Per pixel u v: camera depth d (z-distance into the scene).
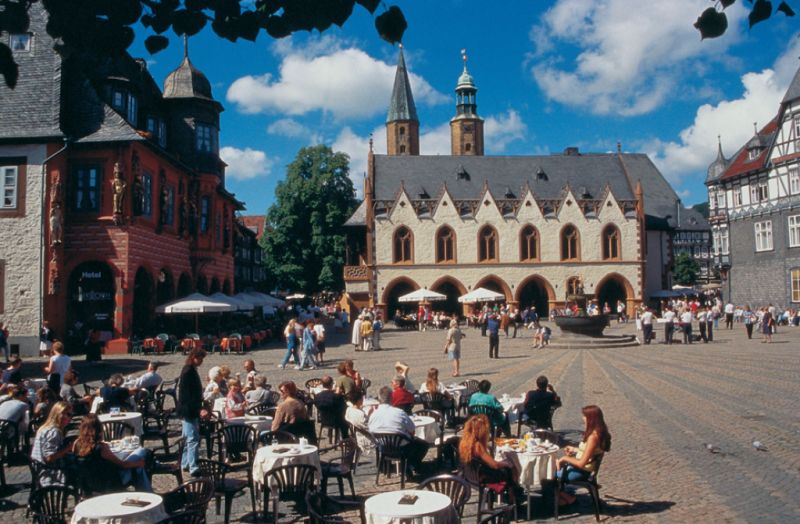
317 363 26.38
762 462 11.04
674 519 8.48
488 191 61.97
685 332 34.94
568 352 31.59
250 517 9.35
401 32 4.38
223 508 9.72
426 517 6.74
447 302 62.34
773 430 13.47
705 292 83.75
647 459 11.43
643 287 63.12
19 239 29.44
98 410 13.44
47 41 30.83
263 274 98.50
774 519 8.30
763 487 9.65
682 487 9.80
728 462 11.09
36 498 7.29
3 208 29.55
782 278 50.09
